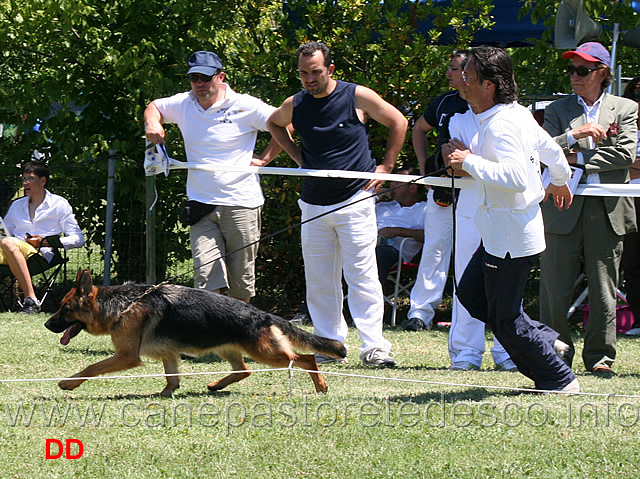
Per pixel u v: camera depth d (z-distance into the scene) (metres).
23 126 16.05
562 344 7.89
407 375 9.10
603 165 8.88
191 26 15.42
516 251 7.06
